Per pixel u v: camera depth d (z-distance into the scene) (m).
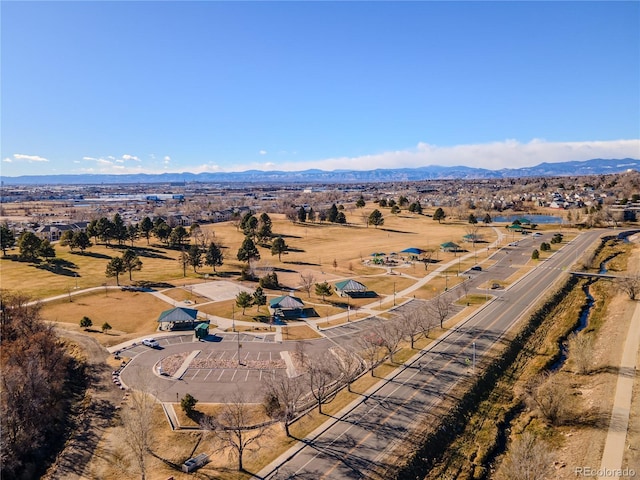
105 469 54.53
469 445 59.59
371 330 95.38
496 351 84.75
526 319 102.00
